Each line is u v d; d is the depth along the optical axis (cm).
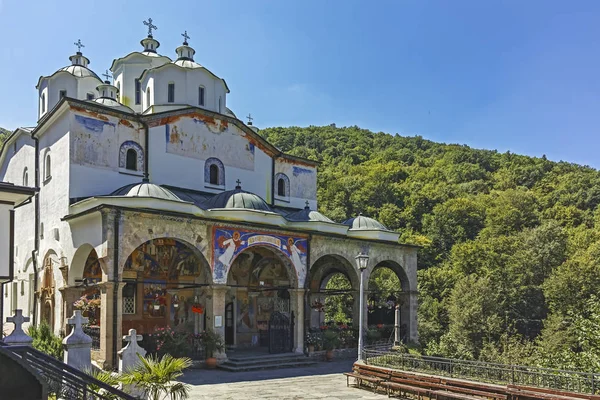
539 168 10512
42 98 3619
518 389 1565
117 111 2842
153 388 1273
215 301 2506
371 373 1986
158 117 2973
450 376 1830
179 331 2811
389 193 9250
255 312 3195
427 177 10294
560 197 8800
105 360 2138
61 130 2798
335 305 6094
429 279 6756
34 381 729
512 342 4988
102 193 2748
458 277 6488
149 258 2722
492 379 1784
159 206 2441
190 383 2075
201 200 3005
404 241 7681
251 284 3184
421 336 5738
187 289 2867
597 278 5375
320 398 1809
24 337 1421
